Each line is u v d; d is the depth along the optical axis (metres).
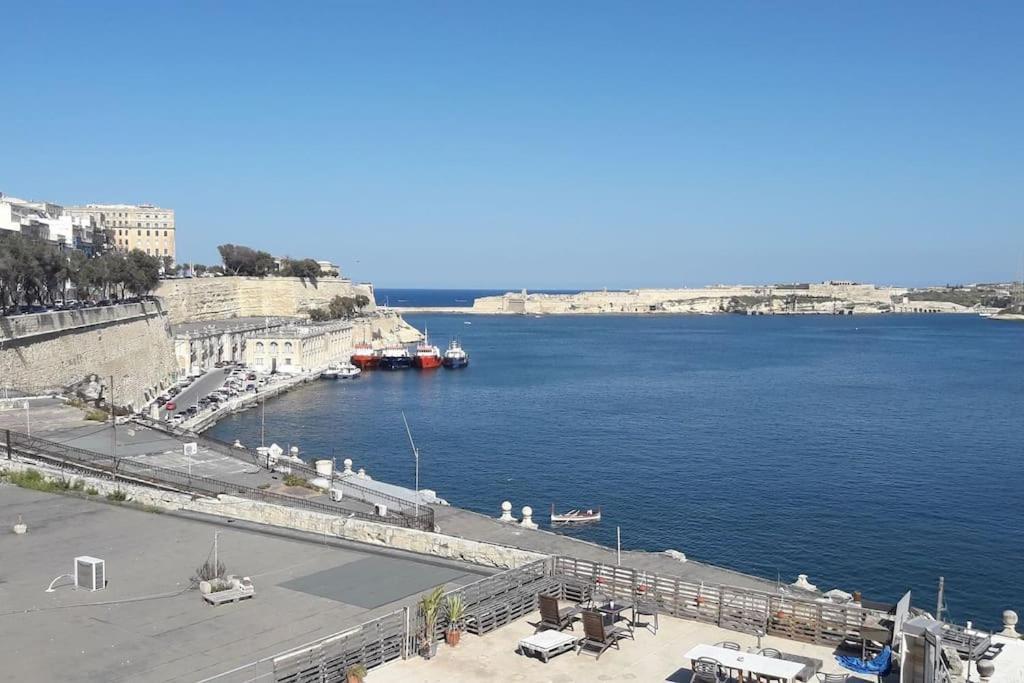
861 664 26.52
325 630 31.52
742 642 29.62
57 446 59.34
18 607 33.59
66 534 43.47
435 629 29.67
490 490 106.69
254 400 177.00
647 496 102.81
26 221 196.12
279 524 46.94
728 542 84.62
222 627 31.80
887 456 126.19
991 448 132.12
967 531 87.75
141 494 50.66
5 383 92.19
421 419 162.38
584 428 152.25
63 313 110.81
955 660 25.52
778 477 112.31
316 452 129.50
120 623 32.09
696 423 157.38
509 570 34.31
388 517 53.91
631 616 32.12
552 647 28.14
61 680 27.42
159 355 162.50
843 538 85.69
